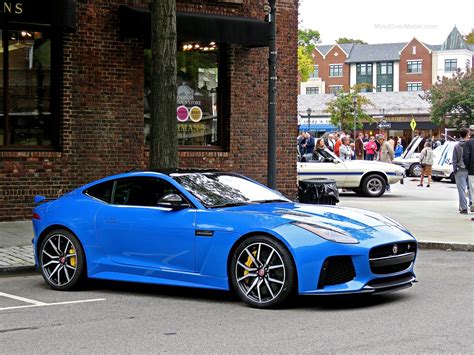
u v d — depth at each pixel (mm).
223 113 17547
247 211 7980
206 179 8742
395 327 6719
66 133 15297
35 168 14992
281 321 7031
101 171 15742
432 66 118625
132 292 8828
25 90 15164
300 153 27484
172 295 8586
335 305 7785
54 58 15383
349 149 27734
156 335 6551
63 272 9031
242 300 7770
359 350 5902
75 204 9039
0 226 14148
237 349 5992
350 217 8062
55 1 14047
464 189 17797
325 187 14203
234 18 16500
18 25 15000
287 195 18281
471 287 8883
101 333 6660
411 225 15289
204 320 7156
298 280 7367
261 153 17859
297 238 7414
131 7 15766
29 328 6910
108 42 15742
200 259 7996
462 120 66250
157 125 12047
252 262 7668
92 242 8773
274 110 13859
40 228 9180
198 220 8031
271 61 13844
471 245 12570
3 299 8469
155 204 8508
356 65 122562
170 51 12062
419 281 9328
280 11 17922
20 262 10633
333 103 65125
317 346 6043
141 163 16234
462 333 6465
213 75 17531
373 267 7473
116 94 15875
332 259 7367
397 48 121875
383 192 23625
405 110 71875
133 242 8477
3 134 14938
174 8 12109
